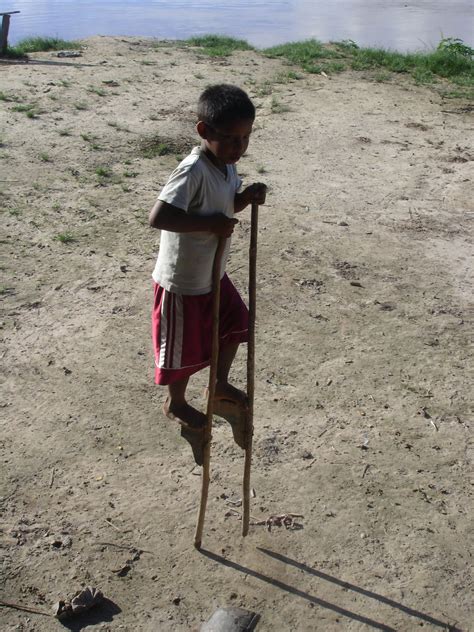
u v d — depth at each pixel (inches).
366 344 159.0
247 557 110.6
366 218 219.0
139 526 114.6
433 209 227.6
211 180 94.6
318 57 416.5
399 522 117.0
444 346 159.9
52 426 133.0
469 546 113.3
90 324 161.3
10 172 235.5
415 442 133.0
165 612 102.6
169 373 102.6
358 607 104.1
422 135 294.5
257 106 319.9
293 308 170.2
